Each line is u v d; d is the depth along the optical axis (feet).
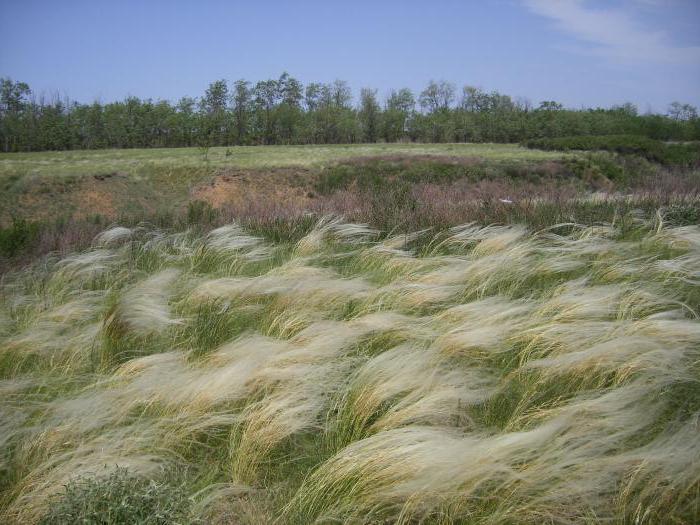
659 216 20.84
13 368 12.67
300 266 17.79
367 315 13.03
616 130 283.18
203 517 7.73
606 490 7.31
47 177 136.26
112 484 7.38
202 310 14.88
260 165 143.13
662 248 17.90
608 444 7.79
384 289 14.74
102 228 30.76
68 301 17.58
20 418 9.98
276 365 10.88
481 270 15.39
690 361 10.00
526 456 7.56
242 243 21.76
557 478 7.46
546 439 7.67
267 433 9.04
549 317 12.20
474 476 7.30
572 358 9.93
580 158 129.59
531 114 313.12
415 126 323.78
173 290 17.30
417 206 27.30
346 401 9.79
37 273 21.27
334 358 11.29
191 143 293.23
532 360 10.62
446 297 14.43
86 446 8.96
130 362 11.76
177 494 7.44
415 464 7.55
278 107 310.65
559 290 13.79
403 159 132.98
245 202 35.47
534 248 17.11
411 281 15.80
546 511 7.09
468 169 116.47
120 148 284.00
